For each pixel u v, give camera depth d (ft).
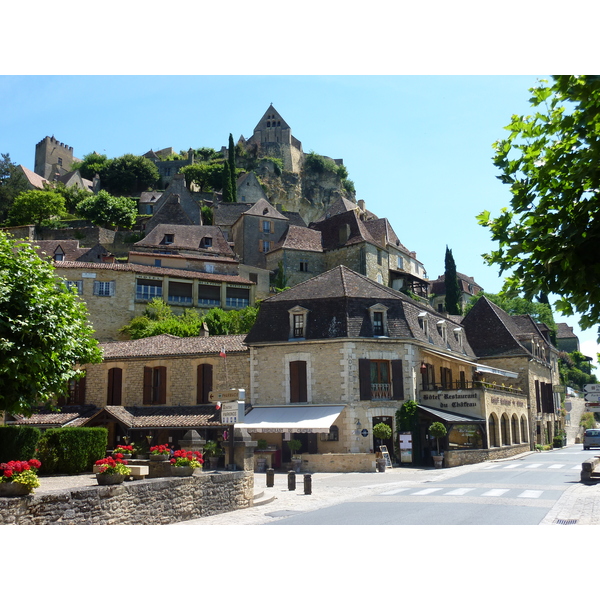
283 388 105.91
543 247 25.91
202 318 171.63
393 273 245.04
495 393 120.26
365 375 104.22
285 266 232.94
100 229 271.08
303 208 415.64
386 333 107.04
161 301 184.03
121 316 180.24
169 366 112.27
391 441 104.01
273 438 103.76
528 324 180.24
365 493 66.49
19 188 316.40
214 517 51.19
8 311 64.39
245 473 57.88
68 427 82.58
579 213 25.68
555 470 87.40
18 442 76.43
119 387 114.83
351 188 447.01
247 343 108.78
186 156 444.55
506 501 55.21
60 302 69.15
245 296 204.64
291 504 59.16
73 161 449.89
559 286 26.08
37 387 66.59
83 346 74.38
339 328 104.88
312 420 98.53
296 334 107.76
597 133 24.17
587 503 53.21
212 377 110.42
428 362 117.60
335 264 235.61
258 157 417.49
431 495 61.72
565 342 348.79
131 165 374.02
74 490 38.81
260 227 264.93
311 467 97.86
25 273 66.95
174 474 51.16
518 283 28.07
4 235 71.61
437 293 318.24
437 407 111.96
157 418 106.22
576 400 265.13
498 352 154.30
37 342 65.72
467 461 105.09
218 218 299.79
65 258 222.07
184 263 211.41
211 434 105.60
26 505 35.63
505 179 27.84
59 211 306.96
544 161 27.32
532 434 150.41
